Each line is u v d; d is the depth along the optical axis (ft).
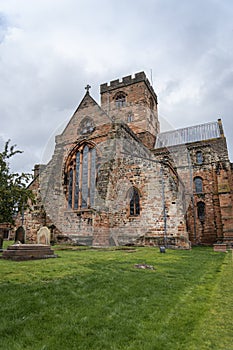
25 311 12.76
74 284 18.24
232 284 20.04
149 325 11.59
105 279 20.13
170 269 26.30
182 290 17.92
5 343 9.56
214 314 13.20
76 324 11.43
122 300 15.11
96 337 10.24
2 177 22.97
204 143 97.40
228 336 10.59
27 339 9.93
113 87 128.26
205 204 89.25
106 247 46.29
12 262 28.02
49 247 34.06
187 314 13.16
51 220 57.06
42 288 16.81
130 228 51.57
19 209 23.91
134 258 33.19
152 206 52.80
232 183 86.48
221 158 91.97
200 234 86.74
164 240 50.24
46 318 12.01
